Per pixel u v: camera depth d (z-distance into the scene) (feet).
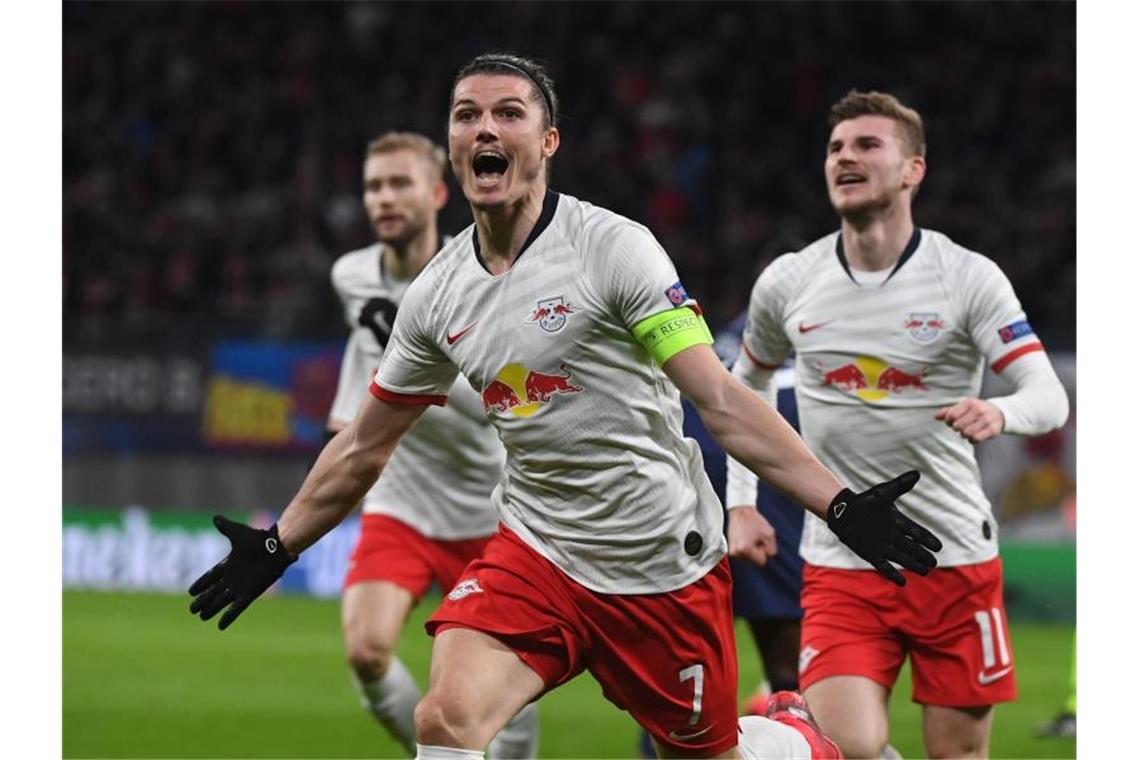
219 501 128.98
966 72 176.86
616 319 36.63
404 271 59.88
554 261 36.81
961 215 159.02
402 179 58.75
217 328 129.80
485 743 37.32
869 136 47.42
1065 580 114.62
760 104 179.22
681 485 38.24
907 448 47.62
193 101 185.47
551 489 38.34
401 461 58.95
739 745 41.73
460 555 59.67
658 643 38.68
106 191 176.04
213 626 109.09
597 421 37.17
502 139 36.37
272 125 182.80
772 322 49.93
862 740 46.57
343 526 126.41
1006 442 115.85
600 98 181.98
